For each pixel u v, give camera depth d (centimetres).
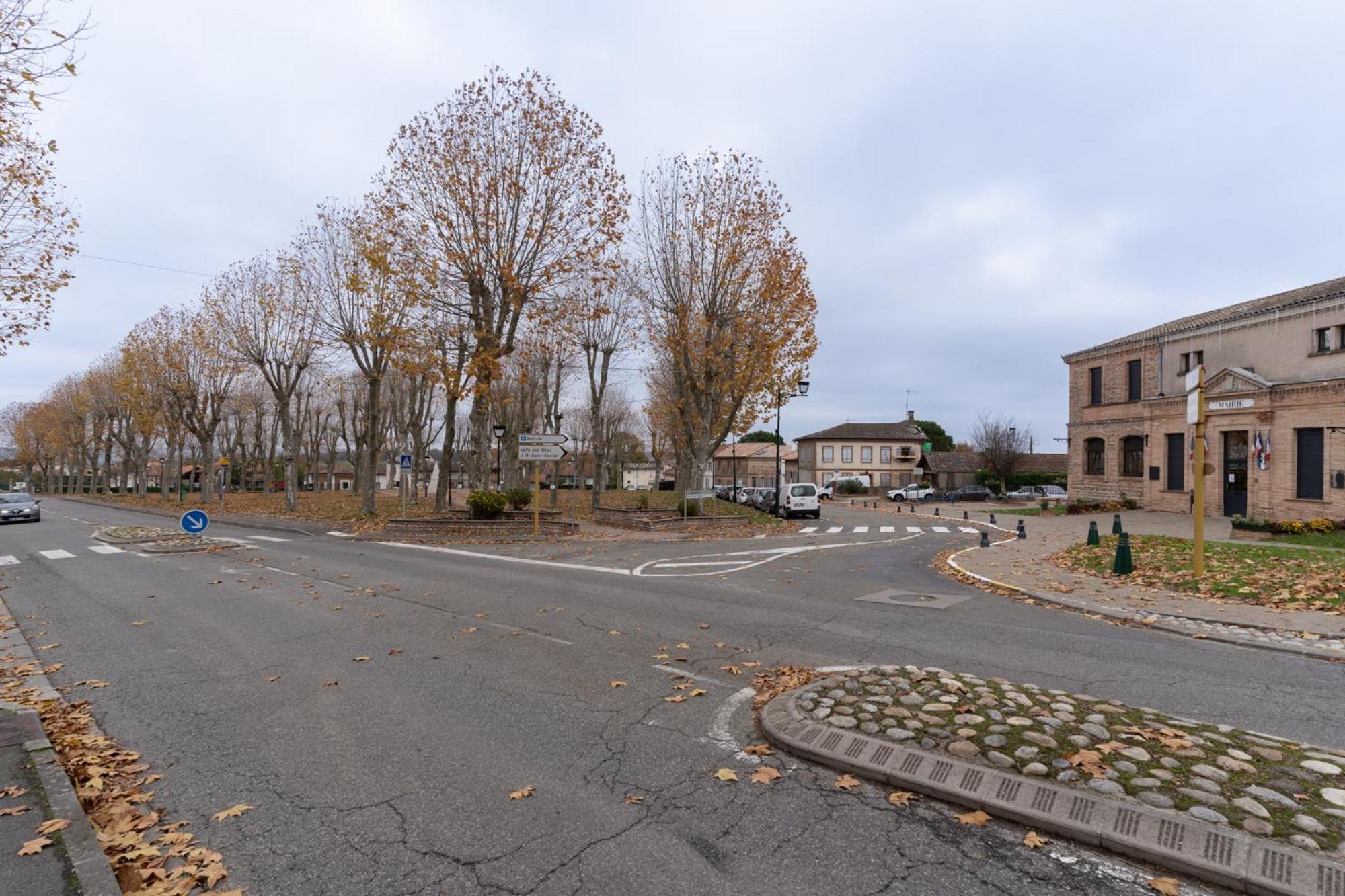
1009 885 295
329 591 1060
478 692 564
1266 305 2427
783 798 377
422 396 3753
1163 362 2762
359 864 318
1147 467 2802
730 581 1164
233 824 356
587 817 358
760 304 2441
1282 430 2184
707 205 2389
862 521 2931
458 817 360
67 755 443
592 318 2497
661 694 555
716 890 293
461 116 2016
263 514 3103
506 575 1228
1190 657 670
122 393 4278
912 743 420
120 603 977
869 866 310
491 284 2183
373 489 2670
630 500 4106
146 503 4781
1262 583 998
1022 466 6075
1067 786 360
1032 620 850
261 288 2970
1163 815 329
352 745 456
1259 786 355
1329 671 623
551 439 2011
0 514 2644
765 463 7850
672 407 3462
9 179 1034
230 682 600
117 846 332
